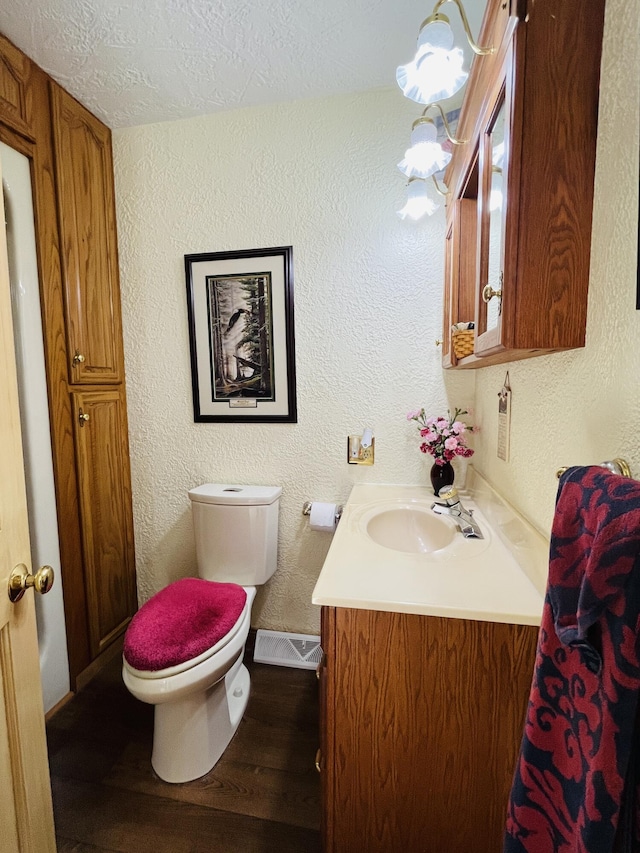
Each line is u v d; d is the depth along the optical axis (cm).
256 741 134
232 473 177
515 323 70
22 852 76
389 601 80
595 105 65
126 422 181
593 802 43
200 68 136
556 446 84
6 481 72
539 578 84
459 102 142
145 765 126
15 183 130
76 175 151
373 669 83
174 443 180
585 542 48
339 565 94
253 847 103
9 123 125
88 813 111
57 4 112
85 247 156
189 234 168
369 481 167
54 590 146
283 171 158
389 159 150
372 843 88
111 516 172
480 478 140
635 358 58
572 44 64
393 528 135
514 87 65
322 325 162
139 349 178
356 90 149
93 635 161
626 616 40
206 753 123
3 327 72
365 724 84
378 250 155
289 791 117
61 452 147
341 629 83
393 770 85
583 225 68
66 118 146
